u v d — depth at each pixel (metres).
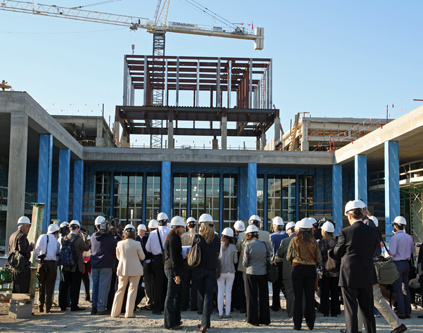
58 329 9.41
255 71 57.94
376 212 37.28
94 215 34.06
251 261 10.22
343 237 8.01
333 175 32.91
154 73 57.56
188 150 32.47
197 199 36.38
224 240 11.18
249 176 32.59
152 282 12.16
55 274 11.68
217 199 36.47
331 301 11.40
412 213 34.78
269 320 10.22
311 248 9.66
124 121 54.56
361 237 7.91
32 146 31.12
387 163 24.69
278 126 51.94
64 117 45.28
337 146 46.59
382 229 36.81
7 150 32.62
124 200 36.03
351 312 7.86
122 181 36.22
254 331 9.50
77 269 11.88
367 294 7.94
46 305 11.55
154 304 11.32
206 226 9.75
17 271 10.95
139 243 10.95
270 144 58.28
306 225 9.71
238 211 36.06
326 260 11.10
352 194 36.88
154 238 11.33
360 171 28.72
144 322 10.28
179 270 9.80
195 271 9.60
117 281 12.27
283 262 10.97
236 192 36.56
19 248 10.88
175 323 9.63
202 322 9.27
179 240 9.86
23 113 21.02
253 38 94.38
